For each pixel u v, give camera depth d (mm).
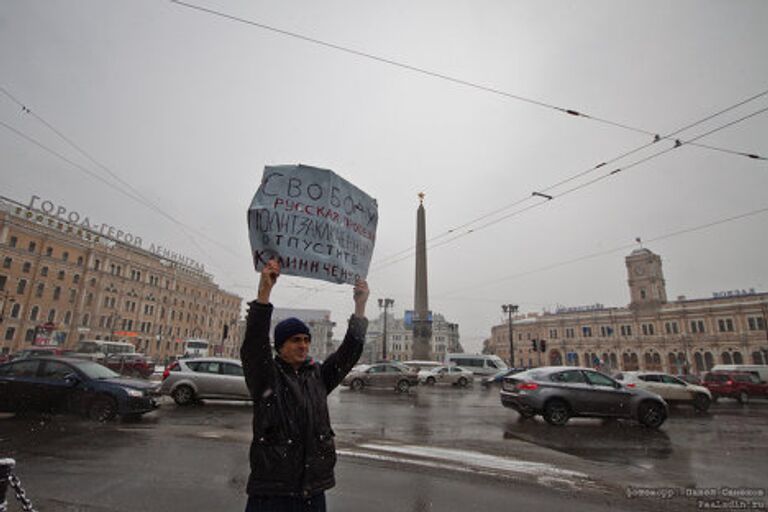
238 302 92500
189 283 76000
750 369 20469
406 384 19344
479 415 11711
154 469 5402
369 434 8508
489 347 98062
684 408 16391
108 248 59875
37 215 52406
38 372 8922
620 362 72312
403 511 4289
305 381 2189
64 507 4109
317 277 2791
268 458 1933
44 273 51500
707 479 5793
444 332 113938
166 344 69438
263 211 2797
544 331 83625
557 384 10328
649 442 8438
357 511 4250
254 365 2076
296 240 2805
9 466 2395
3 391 8641
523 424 10242
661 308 69250
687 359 65250
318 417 2100
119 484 4805
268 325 2164
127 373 23703
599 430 9672
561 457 6824
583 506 4586
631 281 73750
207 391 11602
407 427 9516
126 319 62094
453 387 23859
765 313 58750
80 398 8625
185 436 7453
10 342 47469
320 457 2023
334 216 2979
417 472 5656
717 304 63812
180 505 4234
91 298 57188
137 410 8641
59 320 52781
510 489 5062
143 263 65812
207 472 5344
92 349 28469
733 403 19828
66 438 6992
